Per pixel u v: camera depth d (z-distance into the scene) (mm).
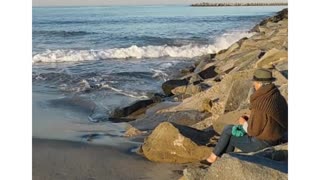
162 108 10328
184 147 7117
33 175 6629
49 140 8227
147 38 28500
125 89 13359
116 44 26016
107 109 10891
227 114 7695
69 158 7328
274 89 6121
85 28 31641
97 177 6602
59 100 11805
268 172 5016
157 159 7215
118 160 7254
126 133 8734
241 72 9891
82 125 9445
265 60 11398
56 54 20844
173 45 25484
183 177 5715
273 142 6117
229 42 26766
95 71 16891
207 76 14070
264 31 25422
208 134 7488
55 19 31234
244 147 6188
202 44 26141
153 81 14859
